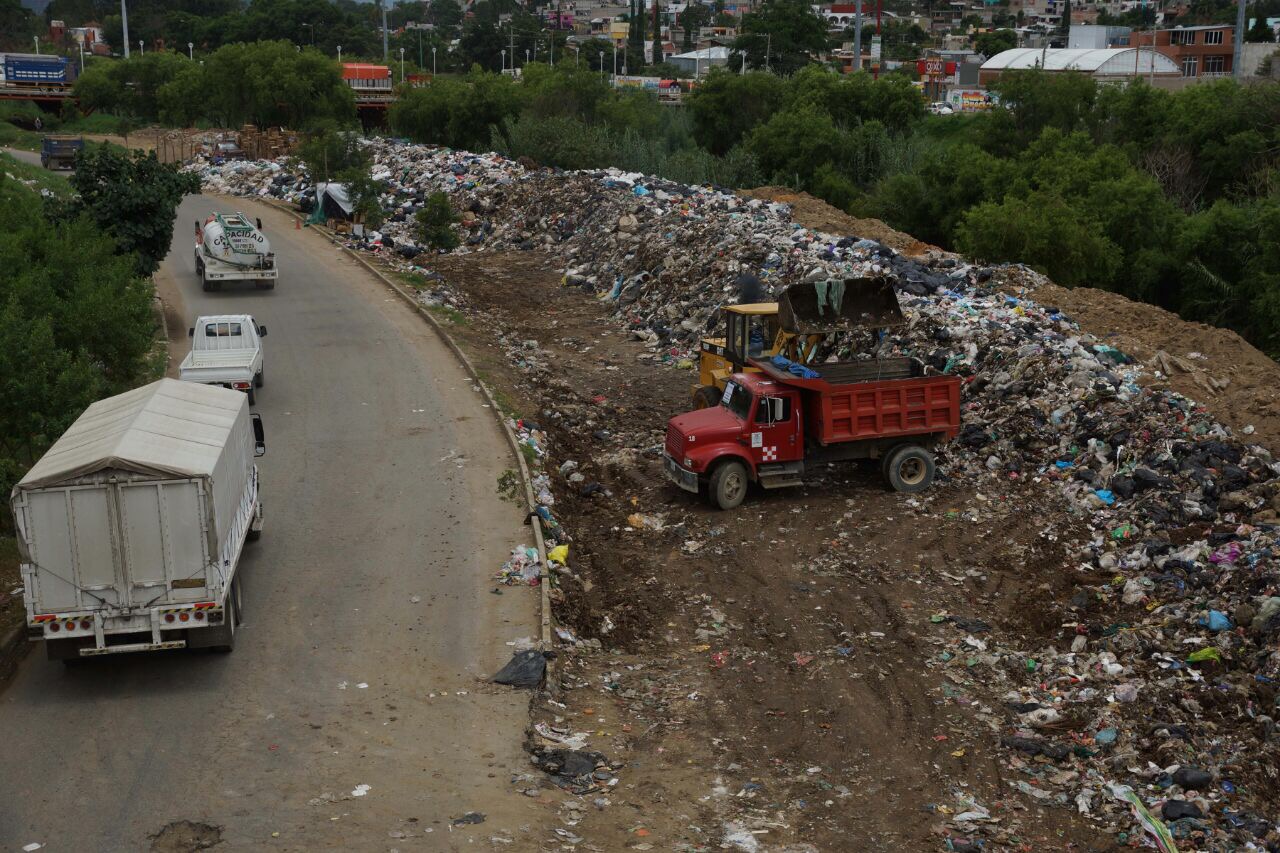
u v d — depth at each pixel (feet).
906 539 65.62
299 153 213.66
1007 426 76.38
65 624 47.24
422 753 43.88
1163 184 200.44
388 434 82.58
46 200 122.52
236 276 132.46
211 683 49.01
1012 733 46.57
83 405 64.39
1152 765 43.21
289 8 632.38
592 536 67.92
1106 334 89.04
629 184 165.78
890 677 51.21
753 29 556.51
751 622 56.90
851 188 224.12
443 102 264.11
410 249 160.76
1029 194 162.91
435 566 60.64
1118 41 519.60
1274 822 39.63
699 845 38.91
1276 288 132.98
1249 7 653.71
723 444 70.03
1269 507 60.23
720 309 107.76
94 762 42.91
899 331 88.48
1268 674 46.91
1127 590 56.49
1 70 398.21
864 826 40.37
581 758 43.98
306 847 37.81
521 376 100.42
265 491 71.46
